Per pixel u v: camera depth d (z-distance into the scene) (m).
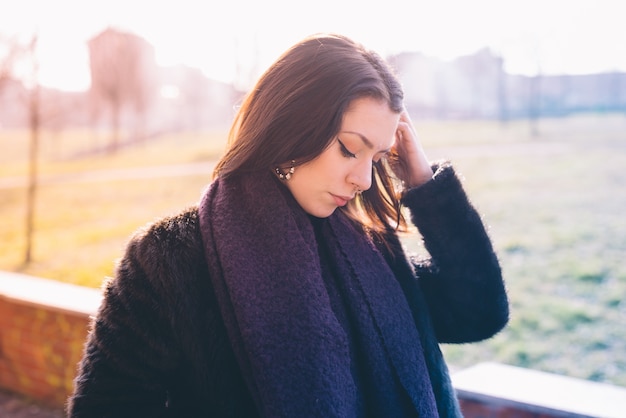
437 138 31.95
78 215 14.22
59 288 4.15
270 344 1.02
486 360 4.89
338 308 1.18
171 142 37.09
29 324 3.89
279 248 1.08
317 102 1.08
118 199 16.22
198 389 1.06
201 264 1.08
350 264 1.21
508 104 53.00
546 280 7.20
